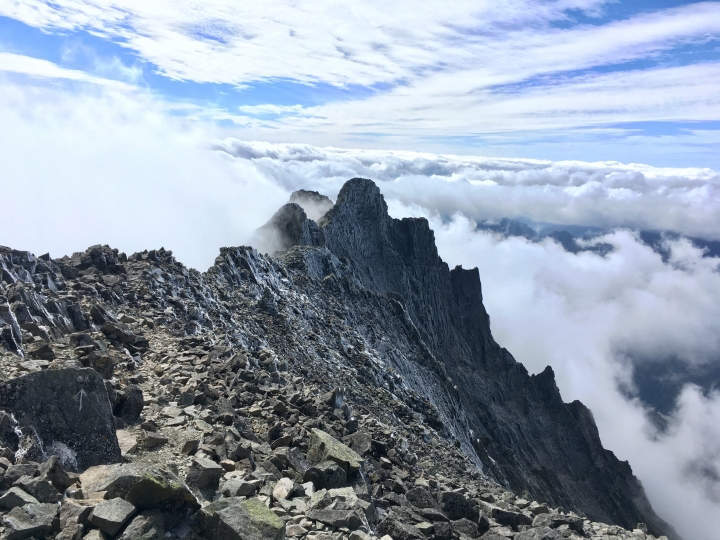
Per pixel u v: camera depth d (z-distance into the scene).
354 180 163.75
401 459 24.89
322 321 60.56
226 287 52.06
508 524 22.11
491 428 169.38
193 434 17.41
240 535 11.45
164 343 28.09
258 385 25.50
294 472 17.02
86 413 14.88
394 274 172.75
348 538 13.28
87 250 36.31
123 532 10.91
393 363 78.81
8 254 28.48
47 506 11.12
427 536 17.44
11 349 19.50
